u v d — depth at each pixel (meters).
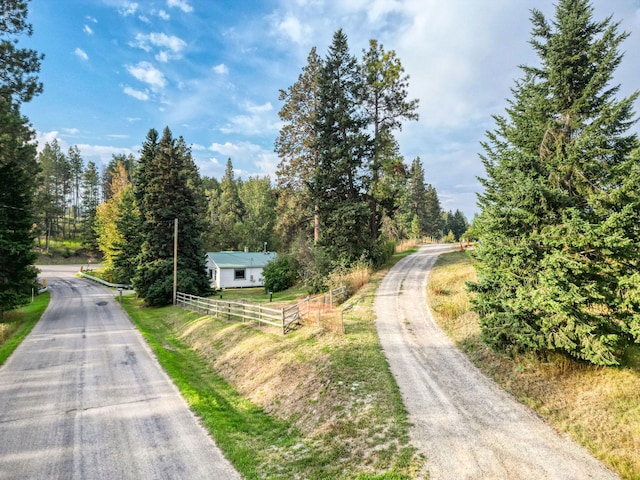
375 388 9.84
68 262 73.81
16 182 24.14
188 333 20.23
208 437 8.43
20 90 19.56
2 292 22.78
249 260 44.16
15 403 10.30
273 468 7.17
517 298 10.07
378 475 6.47
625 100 9.95
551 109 12.24
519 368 10.49
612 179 9.76
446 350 12.63
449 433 7.63
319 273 26.44
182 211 32.44
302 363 12.12
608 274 9.23
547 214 9.99
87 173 89.56
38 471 6.98
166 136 32.19
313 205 29.62
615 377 9.31
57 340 18.48
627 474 6.15
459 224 113.25
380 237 36.53
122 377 12.62
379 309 18.00
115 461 7.34
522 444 7.19
